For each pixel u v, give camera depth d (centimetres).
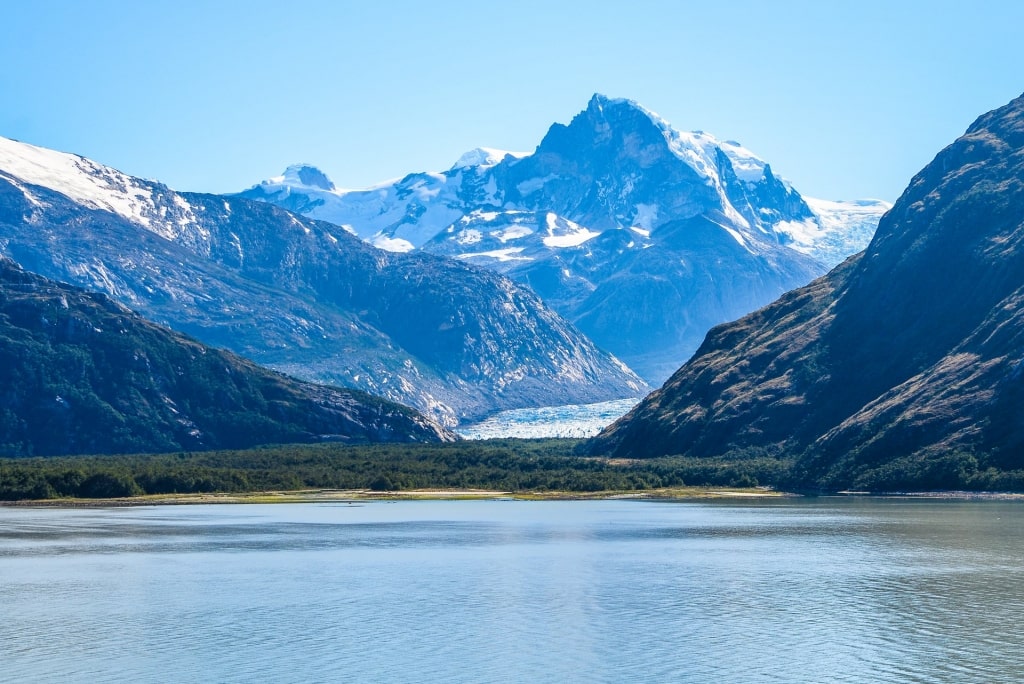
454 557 19912
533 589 16462
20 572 18162
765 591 16150
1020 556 19300
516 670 11944
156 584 17000
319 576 17738
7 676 11794
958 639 13100
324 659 12400
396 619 14375
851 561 18912
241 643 13125
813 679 11544
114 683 11525
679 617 14412
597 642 13075
